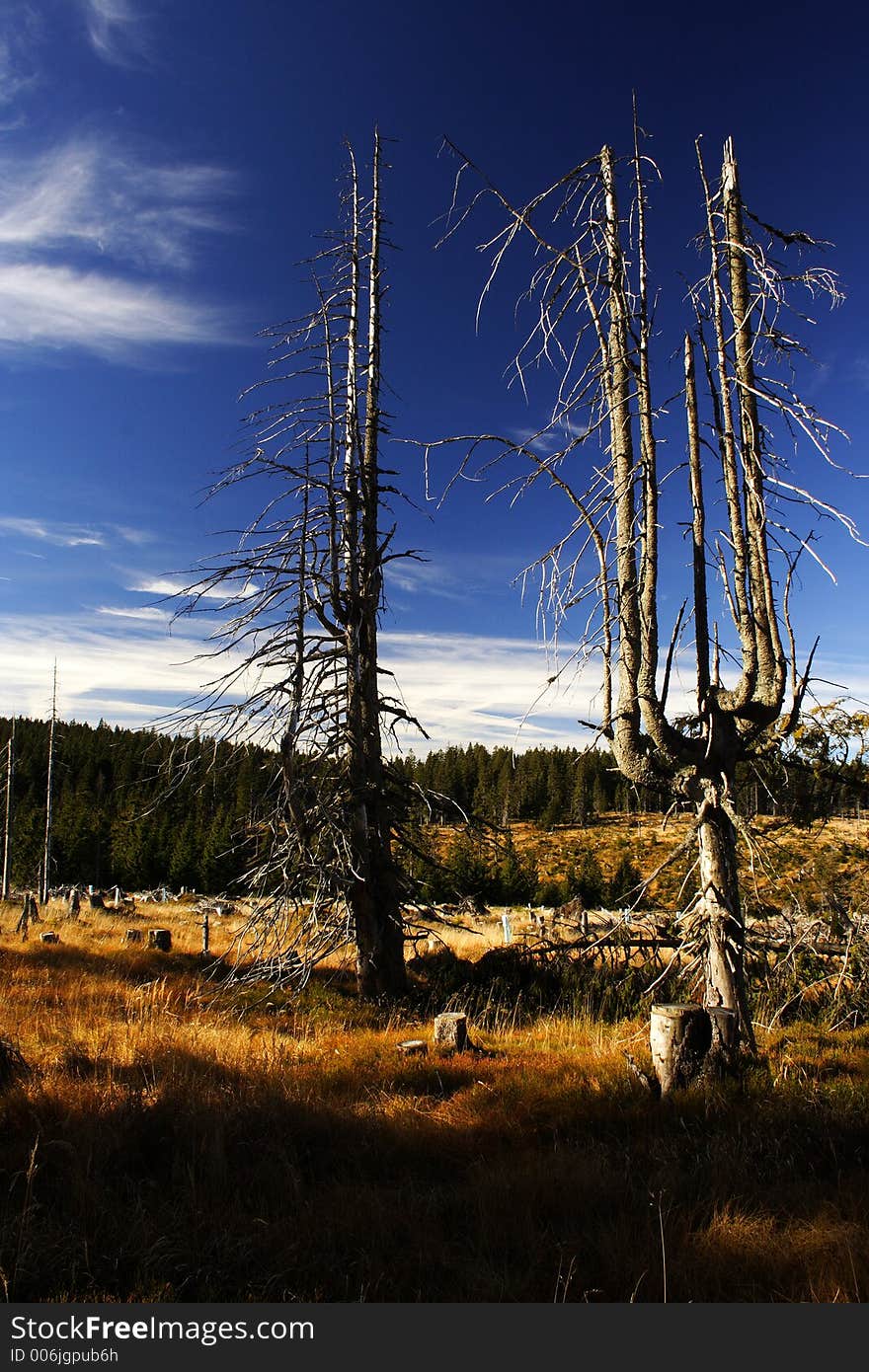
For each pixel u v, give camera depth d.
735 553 7.81
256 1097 6.09
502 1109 6.15
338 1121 5.81
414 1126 5.82
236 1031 9.18
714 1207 4.30
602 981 11.84
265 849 11.92
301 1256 3.90
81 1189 4.34
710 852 7.66
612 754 7.80
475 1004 11.48
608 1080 6.72
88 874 57.62
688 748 7.35
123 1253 3.80
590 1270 3.82
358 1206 4.45
